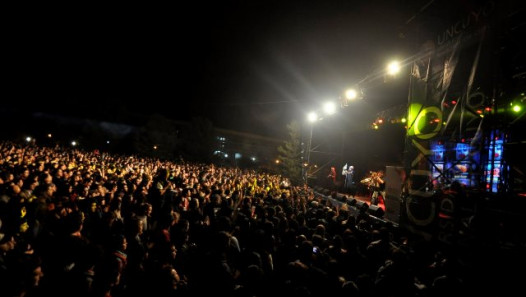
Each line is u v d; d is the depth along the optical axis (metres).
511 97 5.75
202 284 4.05
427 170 7.06
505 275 5.10
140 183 10.16
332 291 3.78
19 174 8.34
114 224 5.00
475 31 5.89
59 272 3.98
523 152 6.51
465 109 6.08
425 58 7.34
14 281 3.53
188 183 11.65
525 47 5.41
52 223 4.88
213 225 5.81
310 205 9.70
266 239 5.11
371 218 8.91
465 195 5.95
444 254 5.75
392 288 4.04
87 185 7.64
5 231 4.94
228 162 45.88
